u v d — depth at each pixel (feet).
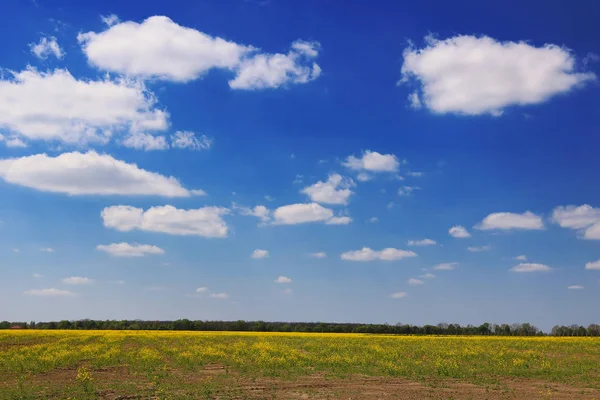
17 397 72.84
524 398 77.30
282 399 74.33
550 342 205.57
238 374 101.19
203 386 84.43
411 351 156.15
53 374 97.66
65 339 185.68
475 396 78.59
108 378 92.84
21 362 112.06
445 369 108.58
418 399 75.46
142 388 81.46
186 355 129.39
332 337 240.12
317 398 75.46
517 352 151.84
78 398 72.18
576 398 77.71
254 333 275.80
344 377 98.22
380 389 84.58
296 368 111.24
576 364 126.00
